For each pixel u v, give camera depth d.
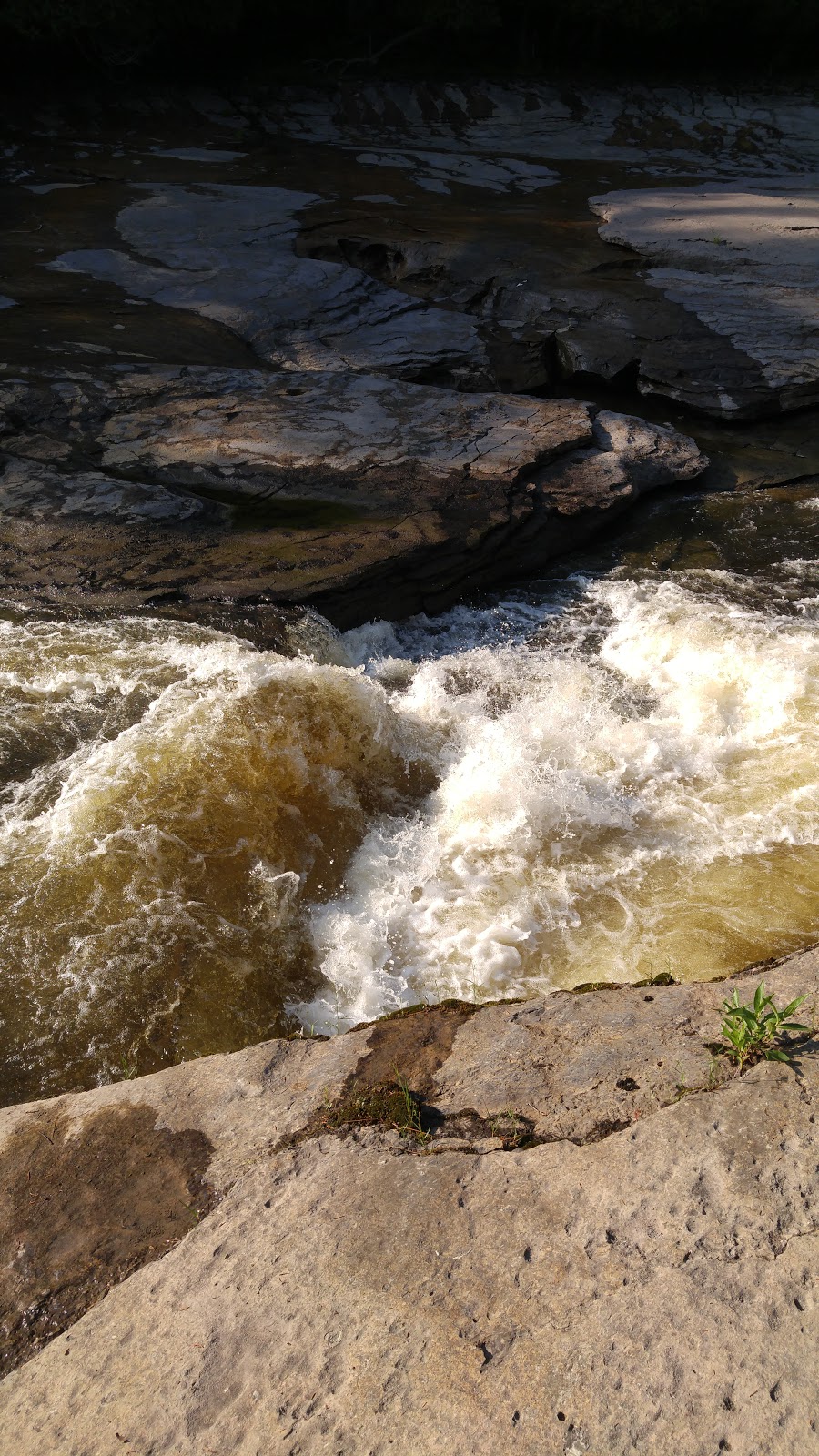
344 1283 2.22
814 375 8.96
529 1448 1.88
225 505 6.90
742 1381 1.94
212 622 5.83
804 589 6.91
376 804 5.11
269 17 16.31
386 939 4.39
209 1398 2.06
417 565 6.55
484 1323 2.10
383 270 11.24
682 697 5.80
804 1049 2.67
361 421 7.98
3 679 5.35
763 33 17.33
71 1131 2.80
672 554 7.34
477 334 9.79
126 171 13.16
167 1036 3.84
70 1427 2.07
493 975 4.23
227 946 4.18
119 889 4.28
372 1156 2.54
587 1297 2.12
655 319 9.72
